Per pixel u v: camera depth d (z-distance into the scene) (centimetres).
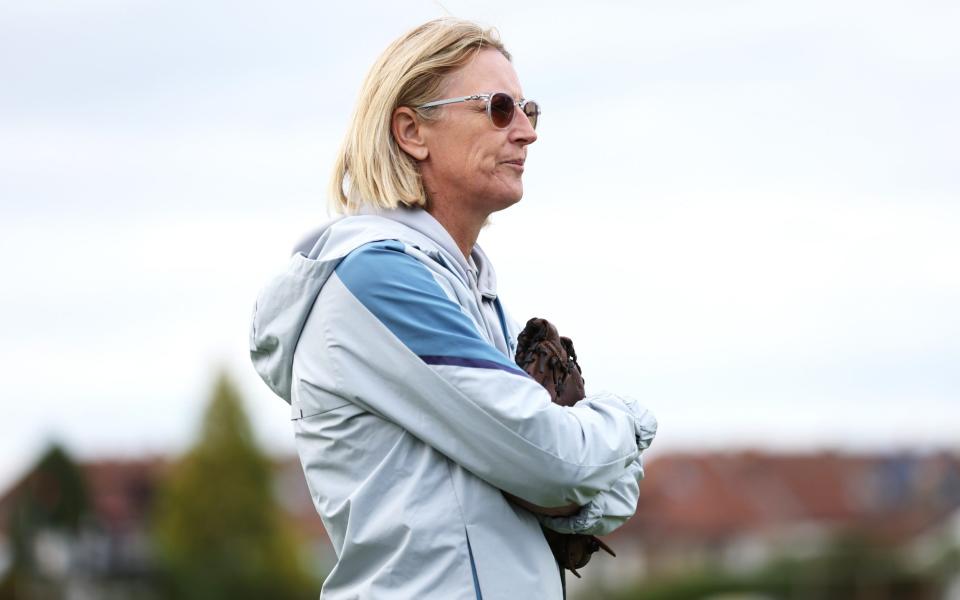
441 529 1020
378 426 1053
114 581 18525
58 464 17650
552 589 1041
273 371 1126
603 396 1108
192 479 18875
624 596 13400
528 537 1043
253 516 18850
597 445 1044
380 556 1040
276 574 18650
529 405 1017
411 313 1040
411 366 1030
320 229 1136
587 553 1109
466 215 1159
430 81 1138
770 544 19850
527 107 1168
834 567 14050
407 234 1105
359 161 1145
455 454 1024
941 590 14225
